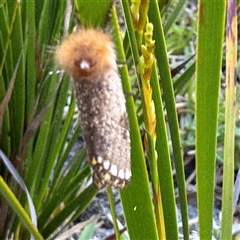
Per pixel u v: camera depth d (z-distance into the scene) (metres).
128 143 0.13
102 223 0.28
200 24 0.13
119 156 0.13
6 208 0.19
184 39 0.38
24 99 0.19
